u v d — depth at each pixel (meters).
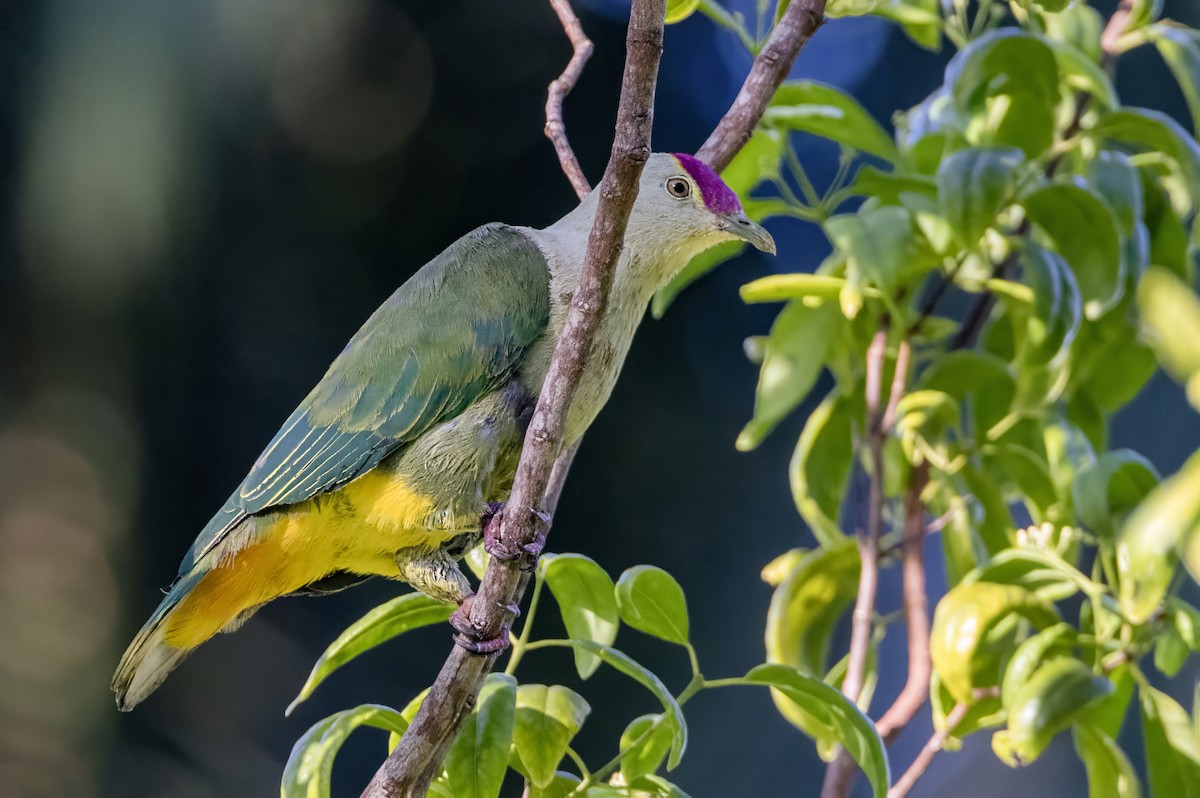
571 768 15.88
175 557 16.45
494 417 7.51
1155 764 7.11
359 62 16.41
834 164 17.58
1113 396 8.56
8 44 14.47
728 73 17.72
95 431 15.71
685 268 8.72
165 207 14.66
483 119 17.28
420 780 6.08
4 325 15.25
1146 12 8.41
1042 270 7.48
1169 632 7.19
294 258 16.77
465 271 7.72
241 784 15.81
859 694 7.57
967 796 17.55
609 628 6.77
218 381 16.55
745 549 17.23
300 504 7.48
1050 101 7.83
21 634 15.38
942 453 8.25
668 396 17.28
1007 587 7.34
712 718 16.64
